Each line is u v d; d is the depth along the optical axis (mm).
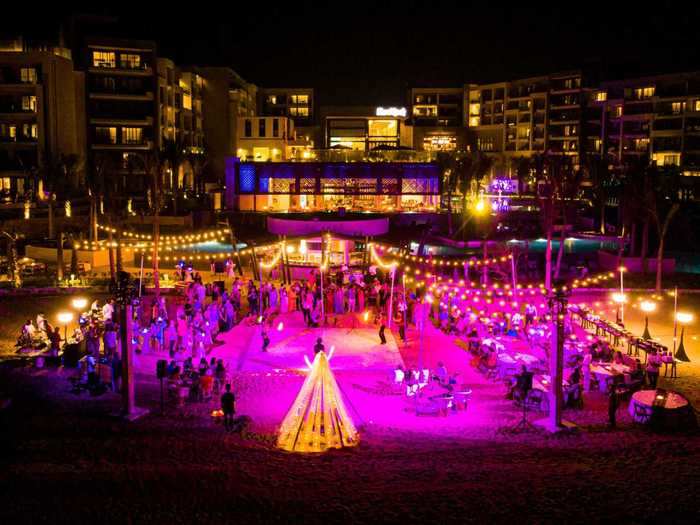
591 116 110562
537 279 46594
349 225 55812
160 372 22328
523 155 118500
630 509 14117
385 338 31203
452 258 53156
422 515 13797
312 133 132000
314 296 35875
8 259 44062
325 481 15547
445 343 30969
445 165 87438
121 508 13945
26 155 77938
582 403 22812
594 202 75188
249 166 79250
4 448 17766
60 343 29641
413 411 22031
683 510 14078
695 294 42594
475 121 128625
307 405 18672
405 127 130125
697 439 19328
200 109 109125
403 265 44438
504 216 75812
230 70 110562
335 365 27344
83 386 23922
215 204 82562
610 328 31000
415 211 78875
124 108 88625
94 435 19047
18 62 78062
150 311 35062
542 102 115875
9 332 32406
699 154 89938
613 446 18469
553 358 20516
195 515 13656
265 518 13594
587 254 57375
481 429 20234
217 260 52531
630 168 50438
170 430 19719
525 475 15969
